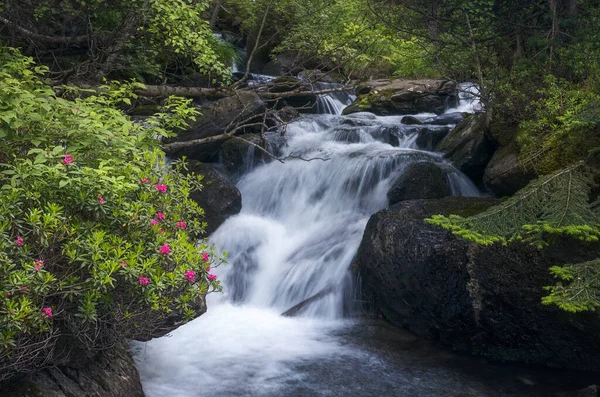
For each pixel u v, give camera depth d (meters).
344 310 6.88
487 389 5.24
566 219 5.00
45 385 3.93
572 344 5.58
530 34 8.25
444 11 8.73
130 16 8.49
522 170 6.78
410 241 6.34
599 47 7.13
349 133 10.23
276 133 10.20
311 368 5.52
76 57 9.62
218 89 9.54
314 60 14.77
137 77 9.38
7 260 3.37
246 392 5.02
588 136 6.34
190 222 4.89
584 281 4.61
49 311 3.45
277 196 8.88
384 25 9.84
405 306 6.45
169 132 5.55
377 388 5.18
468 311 5.91
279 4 11.88
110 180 3.91
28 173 3.79
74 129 4.43
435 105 12.64
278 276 7.42
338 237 7.78
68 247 3.65
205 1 9.04
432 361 5.81
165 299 4.09
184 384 5.12
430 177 7.87
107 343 4.26
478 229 4.97
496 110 7.83
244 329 6.42
